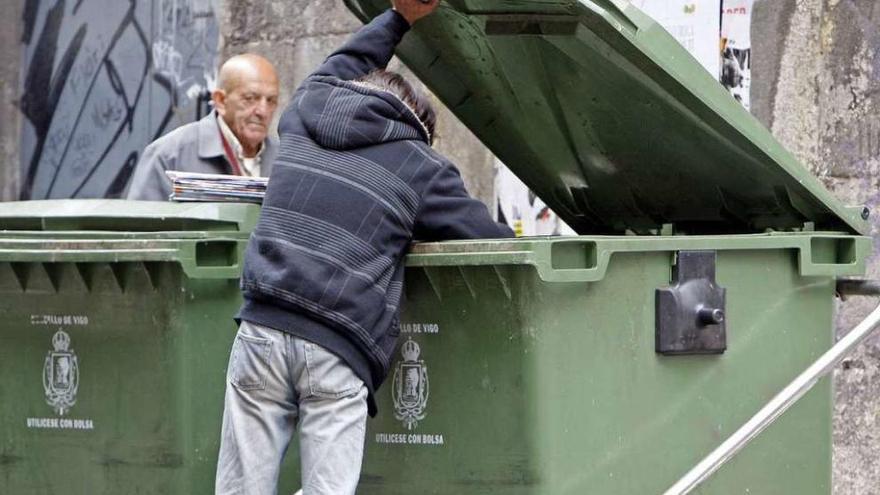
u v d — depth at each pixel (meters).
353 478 9.12
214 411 10.16
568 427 9.19
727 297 9.84
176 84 20.03
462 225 9.36
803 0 13.92
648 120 10.49
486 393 9.25
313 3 17.59
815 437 10.32
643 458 9.52
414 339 9.53
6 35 22.48
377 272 9.10
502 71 10.90
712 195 11.13
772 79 13.87
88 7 21.50
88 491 10.45
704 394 9.78
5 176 22.58
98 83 21.36
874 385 14.34
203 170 14.89
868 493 14.33
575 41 9.93
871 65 14.26
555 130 11.31
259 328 9.16
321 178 9.20
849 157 14.18
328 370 9.02
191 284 10.01
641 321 9.49
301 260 9.05
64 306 10.45
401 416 9.59
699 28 14.15
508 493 9.21
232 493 9.29
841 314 14.14
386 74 9.60
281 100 17.89
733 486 9.95
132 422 10.24
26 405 10.63
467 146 16.12
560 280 8.98
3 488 10.77
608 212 12.05
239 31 18.31
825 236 10.20
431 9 9.84
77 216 10.86
